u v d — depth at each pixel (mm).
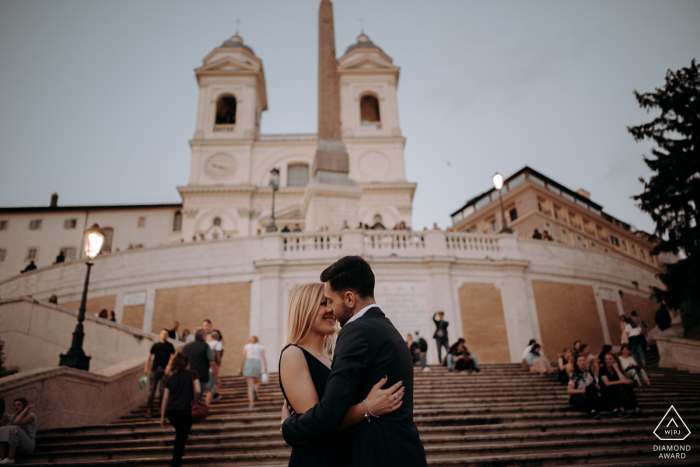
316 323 2848
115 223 40812
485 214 47562
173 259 18938
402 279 17422
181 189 38844
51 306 14719
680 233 16812
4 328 14883
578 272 20141
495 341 17344
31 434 7031
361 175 41188
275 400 10000
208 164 40562
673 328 15430
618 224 54656
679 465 6059
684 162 16891
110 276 19719
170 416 6375
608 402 8305
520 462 6266
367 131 43062
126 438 7703
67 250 39781
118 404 9773
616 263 22297
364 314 2715
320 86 26797
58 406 8336
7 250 39438
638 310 22281
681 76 17891
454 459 6195
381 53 46281
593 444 6941
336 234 18000
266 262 17359
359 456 2350
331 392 2355
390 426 2406
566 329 18766
